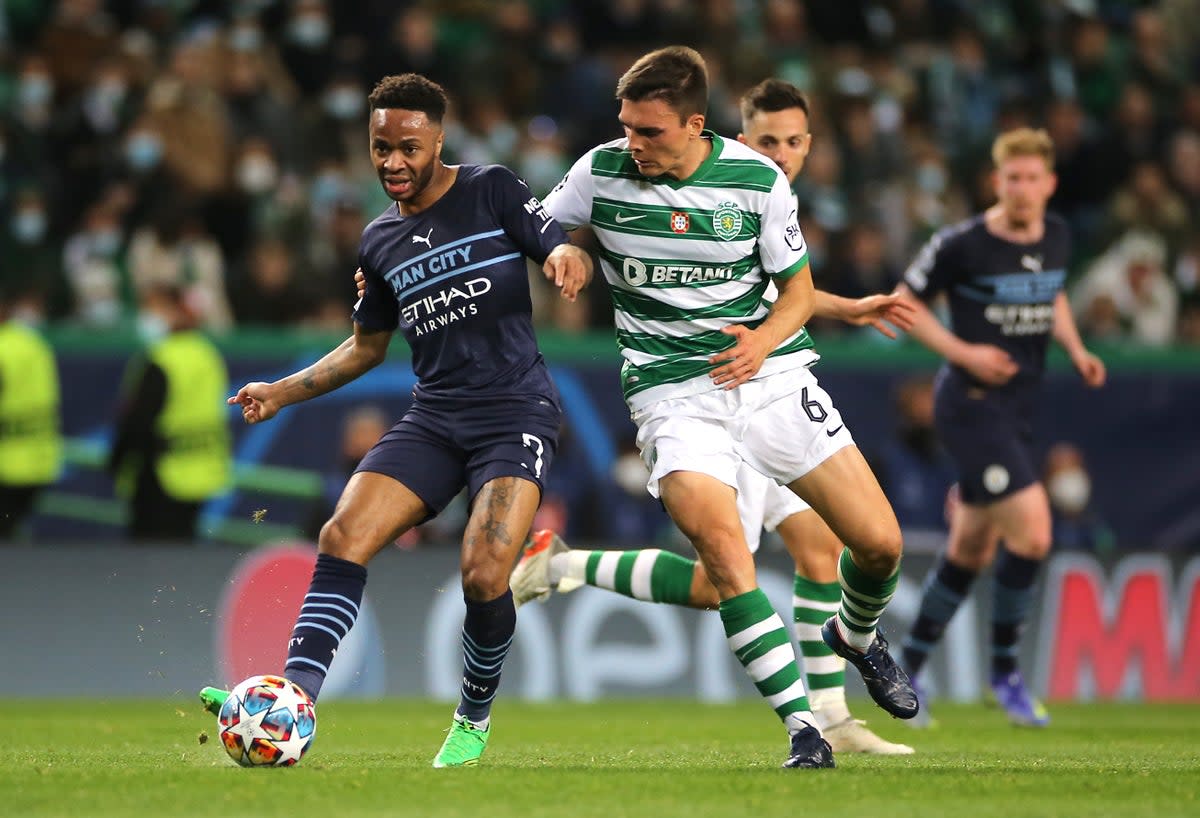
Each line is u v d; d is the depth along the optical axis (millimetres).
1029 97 63344
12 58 56250
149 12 59156
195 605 39625
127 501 41750
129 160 52000
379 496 19141
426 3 61438
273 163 53062
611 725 30281
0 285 48906
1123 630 42125
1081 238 61281
